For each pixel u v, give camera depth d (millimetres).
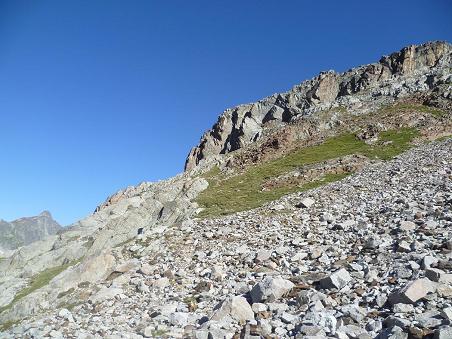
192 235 29688
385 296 12492
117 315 17828
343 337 10211
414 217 21922
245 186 50719
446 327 9180
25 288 35094
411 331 9609
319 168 50625
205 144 122562
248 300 15352
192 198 47562
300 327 11141
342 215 27453
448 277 12570
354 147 62062
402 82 93938
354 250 18984
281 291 14602
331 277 14453
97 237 42188
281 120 109000
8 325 22203
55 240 54281
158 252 27047
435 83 86125
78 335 15547
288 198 37969
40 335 16578
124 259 27516
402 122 69062
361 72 108750
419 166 40406
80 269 26516
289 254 21094
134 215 44719
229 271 20906
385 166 45312
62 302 23250
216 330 12062
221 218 34250
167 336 13266
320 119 82688
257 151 77188
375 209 26828
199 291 18734
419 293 11680
